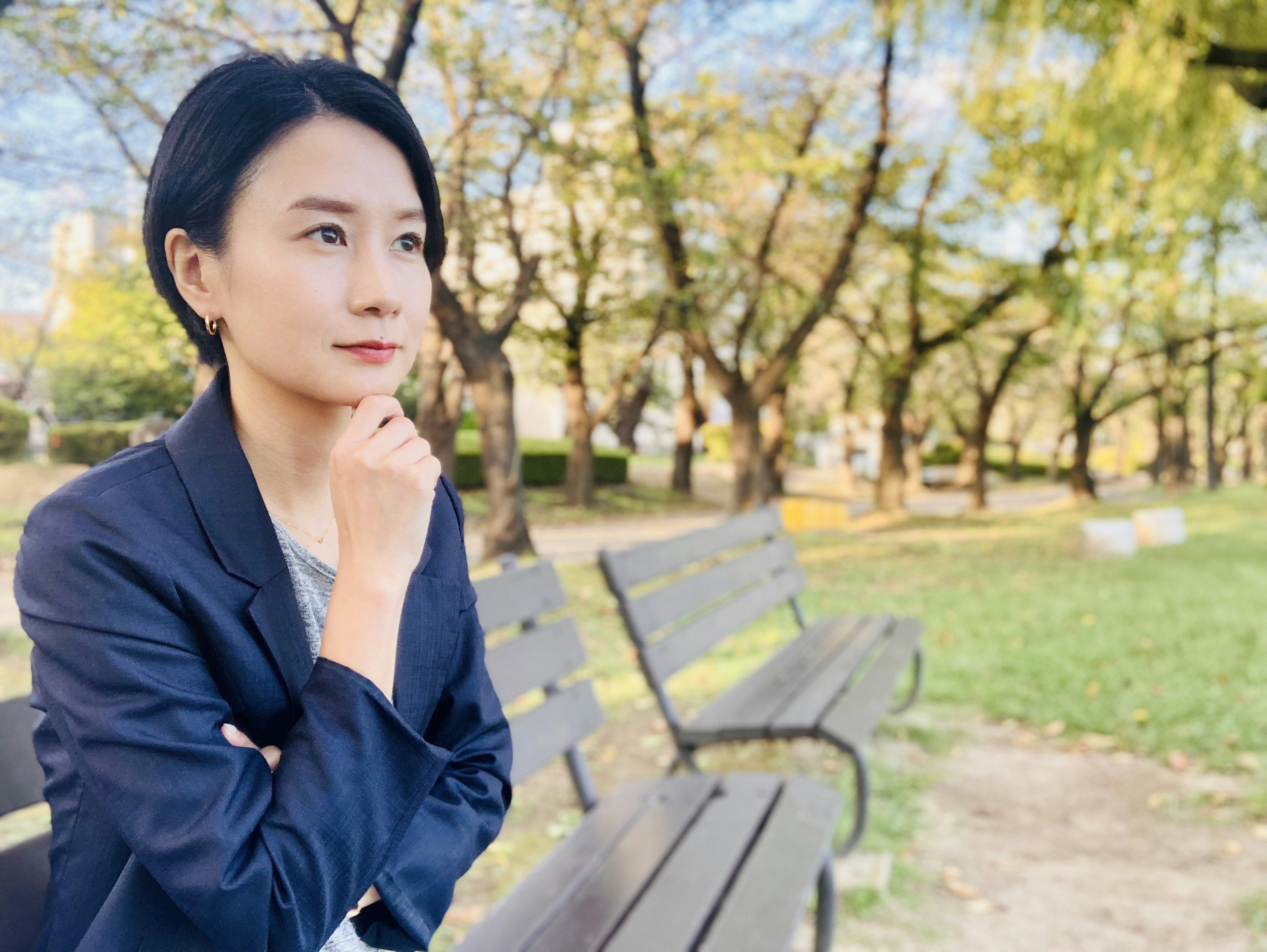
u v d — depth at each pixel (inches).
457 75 455.8
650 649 137.3
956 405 1496.1
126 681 33.6
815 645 189.8
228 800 33.4
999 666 243.1
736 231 663.1
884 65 617.6
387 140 38.6
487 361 494.3
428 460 38.5
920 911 130.1
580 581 392.8
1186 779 174.6
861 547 550.0
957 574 419.2
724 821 102.8
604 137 551.8
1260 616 287.0
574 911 83.1
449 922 124.3
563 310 821.9
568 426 1181.1
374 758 35.3
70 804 37.0
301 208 36.6
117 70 315.3
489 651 101.0
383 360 38.3
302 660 37.9
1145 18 347.3
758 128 631.2
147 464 37.1
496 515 499.8
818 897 101.0
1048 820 160.6
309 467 41.1
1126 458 2500.0
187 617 35.7
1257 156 411.2
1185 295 578.2
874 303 858.1
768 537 206.5
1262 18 359.6
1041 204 649.6
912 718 208.4
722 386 680.4
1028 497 1561.3
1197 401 1686.8
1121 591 344.8
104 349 370.6
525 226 556.7
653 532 749.9
